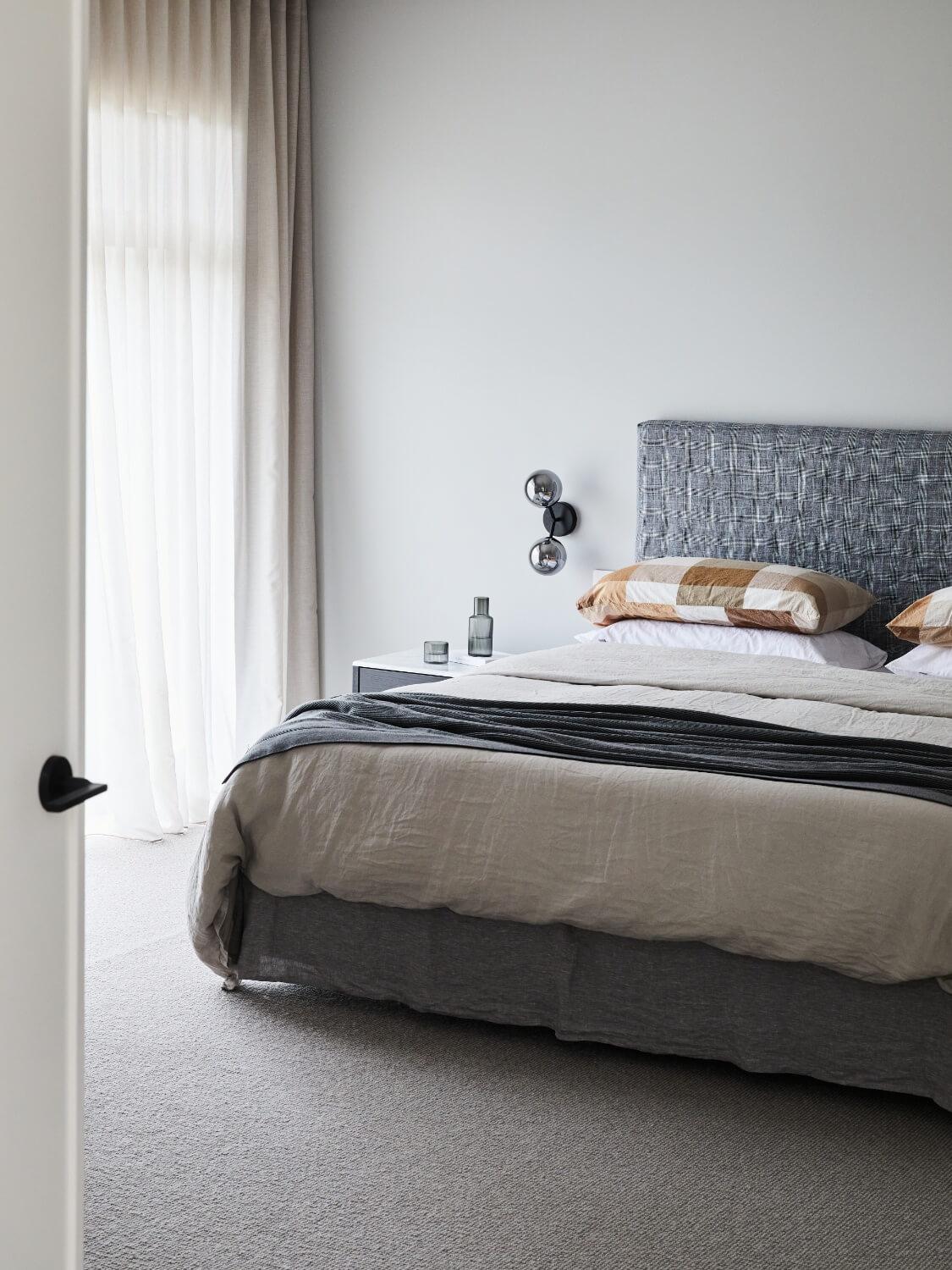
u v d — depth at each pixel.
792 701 3.18
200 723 4.43
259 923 2.83
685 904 2.39
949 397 4.03
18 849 1.14
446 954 2.67
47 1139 1.20
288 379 4.88
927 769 2.47
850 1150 2.24
